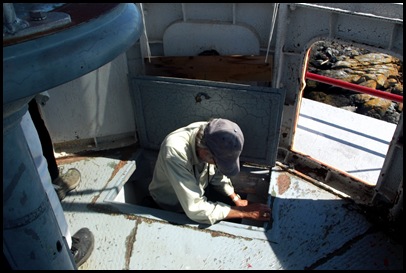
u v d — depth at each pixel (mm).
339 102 5113
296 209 2723
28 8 1078
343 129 3652
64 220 2320
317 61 5914
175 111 3047
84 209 2768
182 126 3121
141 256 2436
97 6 1123
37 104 2584
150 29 3088
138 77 2945
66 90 2980
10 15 902
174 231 2578
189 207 2510
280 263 2369
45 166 2195
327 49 6199
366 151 3348
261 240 2506
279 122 2832
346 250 2430
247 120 2906
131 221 2660
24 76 863
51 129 3197
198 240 2514
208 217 2549
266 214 2605
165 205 2986
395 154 2479
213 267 2359
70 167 3145
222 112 2936
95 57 976
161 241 2520
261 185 3238
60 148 3342
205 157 2488
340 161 3217
